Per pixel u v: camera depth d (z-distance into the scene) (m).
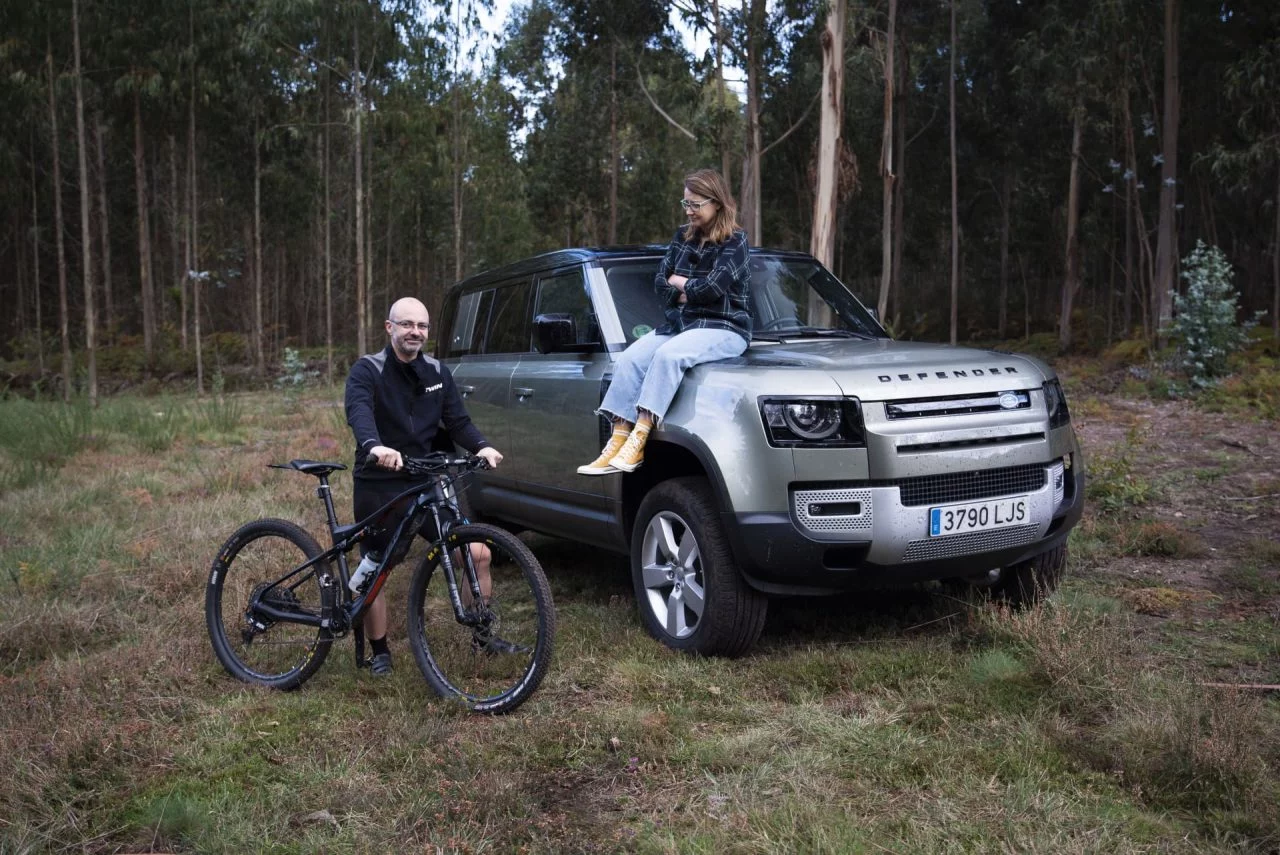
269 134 29.06
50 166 35.09
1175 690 3.46
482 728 3.56
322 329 41.62
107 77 26.91
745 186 20.27
